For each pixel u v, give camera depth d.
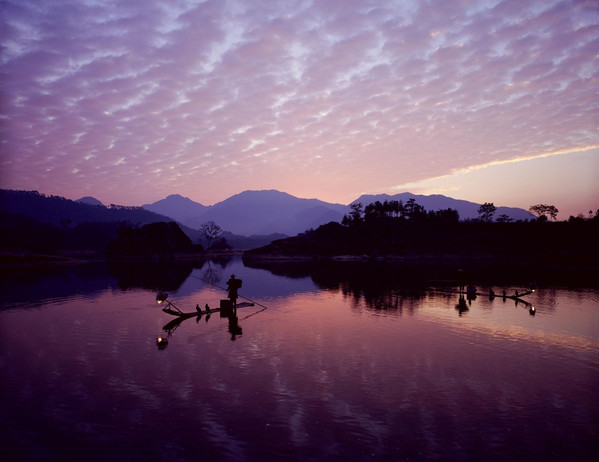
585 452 6.19
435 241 106.62
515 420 7.31
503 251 96.56
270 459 5.95
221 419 7.32
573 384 9.17
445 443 6.46
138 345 12.60
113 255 101.94
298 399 8.24
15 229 147.88
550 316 18.06
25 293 26.25
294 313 18.94
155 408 7.79
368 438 6.62
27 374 9.73
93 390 8.71
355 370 10.12
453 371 10.07
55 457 6.03
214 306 21.20
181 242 118.50
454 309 20.08
